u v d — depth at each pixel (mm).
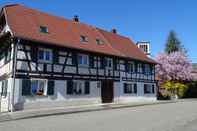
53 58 23797
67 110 20625
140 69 35188
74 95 25438
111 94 30016
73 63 25547
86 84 26781
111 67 30172
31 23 24875
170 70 48250
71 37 27391
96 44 29703
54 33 25859
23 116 16969
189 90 49844
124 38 38906
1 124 13844
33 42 22312
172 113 19219
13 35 20844
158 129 11875
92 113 19281
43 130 11547
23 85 21531
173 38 66750
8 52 22969
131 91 33125
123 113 19172
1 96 23516
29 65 22000
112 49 31312
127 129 11852
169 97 43375
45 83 23109
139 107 25078
